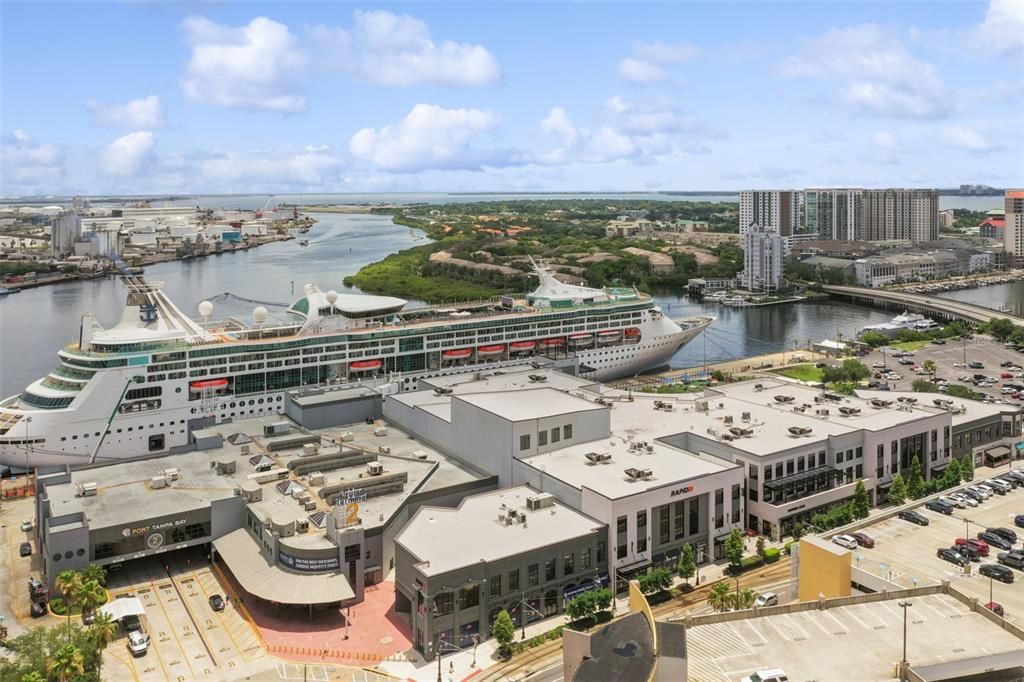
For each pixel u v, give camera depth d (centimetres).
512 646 12462
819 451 17350
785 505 16150
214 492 15812
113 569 14950
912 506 14650
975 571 12150
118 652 12262
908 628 10100
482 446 17600
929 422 18850
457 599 12481
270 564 14000
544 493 15588
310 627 13075
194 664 11938
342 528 13925
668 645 9269
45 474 17175
